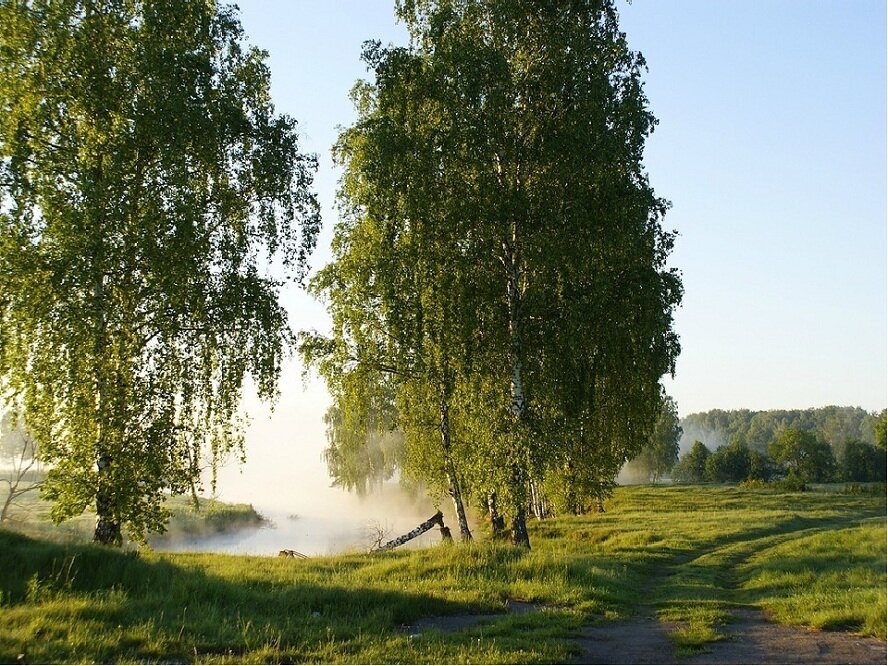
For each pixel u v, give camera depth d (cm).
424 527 2633
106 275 1722
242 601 1227
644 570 2192
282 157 2006
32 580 1105
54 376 1620
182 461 1791
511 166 2158
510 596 1474
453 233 2091
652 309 2159
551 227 2078
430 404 2422
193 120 1792
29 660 804
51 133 1736
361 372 2388
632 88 2236
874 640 1034
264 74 2156
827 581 1662
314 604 1252
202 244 1819
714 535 2966
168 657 888
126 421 1692
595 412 2589
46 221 1669
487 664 866
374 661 880
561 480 2855
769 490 6812
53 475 1670
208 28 1980
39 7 1733
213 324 1848
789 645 1020
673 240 2402
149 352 1780
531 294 2134
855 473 10712
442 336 2095
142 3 1836
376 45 2195
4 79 1675
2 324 1622
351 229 2439
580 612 1300
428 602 1297
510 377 2184
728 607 1426
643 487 7731
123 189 1728
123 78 1788
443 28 2198
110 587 1207
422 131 2145
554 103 2186
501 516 2370
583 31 2178
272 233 1995
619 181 2153
